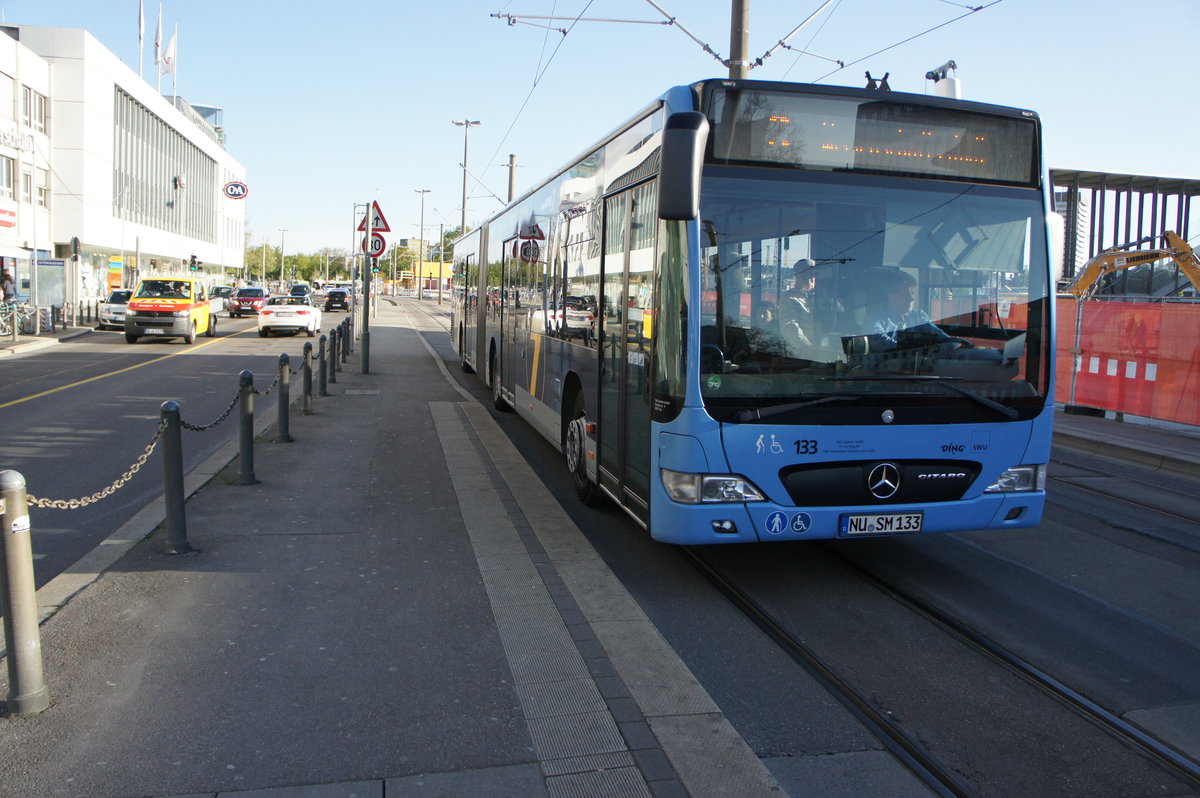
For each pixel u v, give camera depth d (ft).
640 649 15.58
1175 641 16.94
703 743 12.40
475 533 22.48
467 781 11.30
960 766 12.19
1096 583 20.36
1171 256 52.37
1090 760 12.42
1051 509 27.89
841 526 17.39
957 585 19.92
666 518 17.33
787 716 13.38
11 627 12.58
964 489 18.02
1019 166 18.39
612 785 11.30
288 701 13.33
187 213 224.53
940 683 14.79
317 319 110.83
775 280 17.10
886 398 17.42
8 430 36.73
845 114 17.57
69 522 23.27
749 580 19.84
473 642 15.71
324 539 21.70
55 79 147.84
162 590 17.84
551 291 30.63
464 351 65.72
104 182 159.22
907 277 17.65
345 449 33.24
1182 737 13.16
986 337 18.02
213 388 52.85
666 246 17.67
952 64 21.85
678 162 15.53
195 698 13.35
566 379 27.43
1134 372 46.21
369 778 11.31
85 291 153.89
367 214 61.41
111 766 11.43
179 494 20.06
